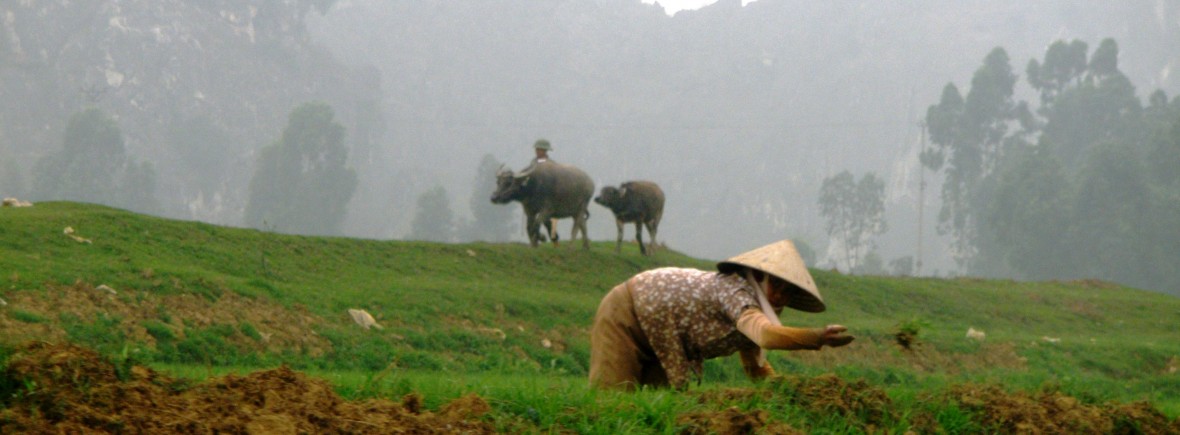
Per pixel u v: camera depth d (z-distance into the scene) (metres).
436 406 7.18
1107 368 29.39
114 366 6.56
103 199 133.50
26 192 144.00
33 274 18.53
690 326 8.24
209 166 184.62
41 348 6.54
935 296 38.16
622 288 8.66
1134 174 95.06
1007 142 124.38
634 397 7.52
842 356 25.75
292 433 5.94
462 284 27.12
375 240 30.19
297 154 138.00
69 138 136.75
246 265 24.28
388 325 22.00
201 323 18.88
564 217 34.97
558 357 23.14
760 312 7.84
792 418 7.63
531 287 29.69
